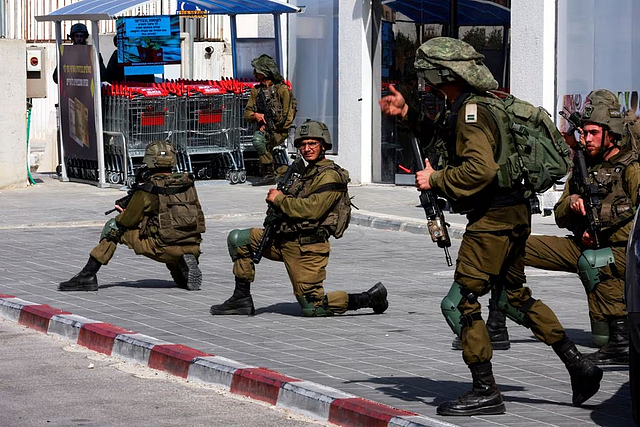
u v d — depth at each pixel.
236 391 18.48
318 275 23.73
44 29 74.00
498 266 15.73
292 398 17.36
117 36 50.22
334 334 22.20
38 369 20.23
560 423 15.65
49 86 74.19
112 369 20.30
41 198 45.81
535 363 19.67
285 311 24.73
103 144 49.03
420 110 16.05
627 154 19.77
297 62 53.56
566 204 20.16
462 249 15.84
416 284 28.58
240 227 39.62
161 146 26.94
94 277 27.23
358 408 16.19
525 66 42.78
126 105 47.72
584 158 19.84
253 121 48.09
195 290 27.39
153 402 17.94
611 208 19.64
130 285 28.22
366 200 44.62
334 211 23.48
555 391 17.59
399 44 48.97
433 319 23.88
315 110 52.81
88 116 49.22
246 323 23.31
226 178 50.75
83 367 20.44
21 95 48.97
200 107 48.88
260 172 49.22
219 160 51.16
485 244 15.61
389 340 21.64
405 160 49.09
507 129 15.48
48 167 59.03
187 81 49.31
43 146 70.06
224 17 71.38
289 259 23.75
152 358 20.42
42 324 23.64
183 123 48.66
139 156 48.19
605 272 19.86
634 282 14.87
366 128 49.97
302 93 53.34
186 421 16.78
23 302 25.12
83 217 40.94
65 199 45.47
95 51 47.94
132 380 19.44
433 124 15.84
